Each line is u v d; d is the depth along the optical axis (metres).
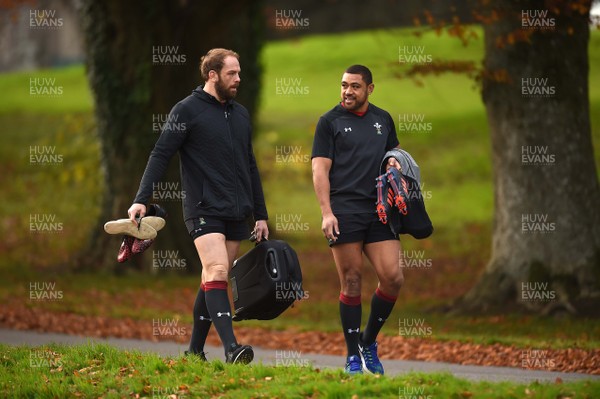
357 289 25.17
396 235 25.05
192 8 65.88
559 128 47.56
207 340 42.19
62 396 21.58
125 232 23.59
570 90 47.59
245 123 24.94
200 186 24.22
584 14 44.94
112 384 22.17
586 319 44.78
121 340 40.16
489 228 96.88
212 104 24.45
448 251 86.75
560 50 47.34
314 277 71.81
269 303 24.02
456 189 114.75
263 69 85.69
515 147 48.19
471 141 132.25
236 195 24.39
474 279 70.19
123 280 64.94
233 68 24.33
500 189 49.25
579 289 46.81
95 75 66.88
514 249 48.66
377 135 25.19
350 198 24.75
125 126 66.81
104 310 50.47
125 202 67.25
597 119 125.88
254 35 84.38
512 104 47.97
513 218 48.56
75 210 103.19
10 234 91.12
